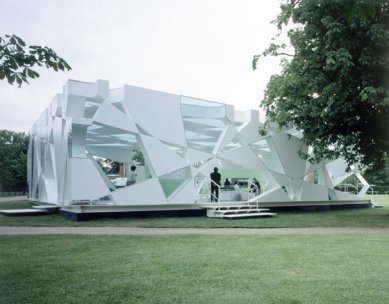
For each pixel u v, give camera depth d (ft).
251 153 75.82
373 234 40.83
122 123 61.00
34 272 22.70
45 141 80.64
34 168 102.58
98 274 22.18
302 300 17.15
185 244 33.42
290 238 37.27
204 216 65.87
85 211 57.06
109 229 46.26
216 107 72.69
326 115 58.85
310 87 62.28
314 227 49.16
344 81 57.77
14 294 18.31
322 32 59.31
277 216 65.26
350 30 54.70
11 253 28.91
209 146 101.40
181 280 20.76
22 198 144.87
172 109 66.90
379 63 53.01
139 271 22.89
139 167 83.56
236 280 20.70
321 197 87.10
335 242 34.50
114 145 104.99
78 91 58.85
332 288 19.06
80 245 32.71
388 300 17.15
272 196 76.95
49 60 14.52
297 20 60.03
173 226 49.26
